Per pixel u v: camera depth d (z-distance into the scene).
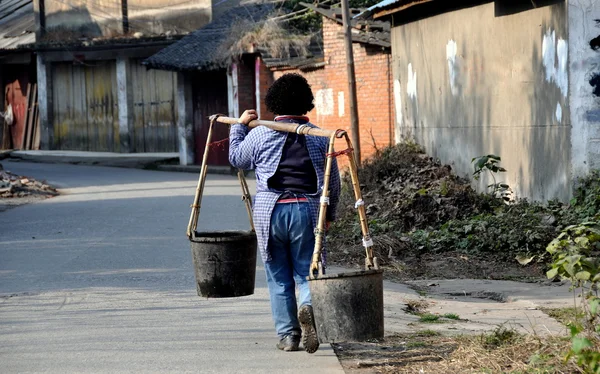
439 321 15.56
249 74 53.47
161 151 65.62
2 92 77.56
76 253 23.69
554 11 24.31
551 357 12.10
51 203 37.62
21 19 80.44
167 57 56.72
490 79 28.86
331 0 51.81
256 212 12.62
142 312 16.28
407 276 20.91
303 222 12.45
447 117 32.78
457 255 22.64
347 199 29.77
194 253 13.88
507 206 25.78
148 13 65.75
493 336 13.46
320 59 47.75
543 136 25.38
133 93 66.62
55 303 17.23
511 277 20.39
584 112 23.38
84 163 65.94
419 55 35.81
